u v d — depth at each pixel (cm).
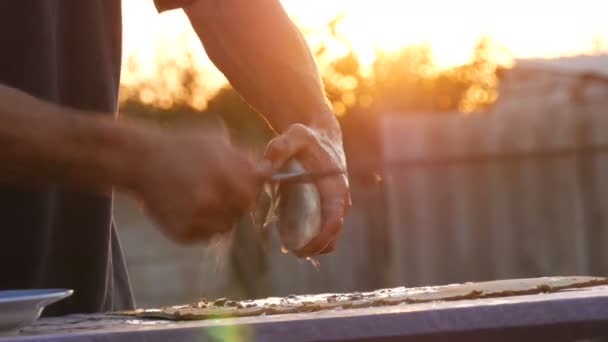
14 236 250
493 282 240
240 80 275
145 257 1306
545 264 1201
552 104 1199
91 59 268
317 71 278
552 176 1199
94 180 151
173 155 148
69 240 263
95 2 269
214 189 149
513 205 1212
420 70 1523
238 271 1190
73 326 195
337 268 1252
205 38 279
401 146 1221
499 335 170
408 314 167
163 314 206
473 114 1221
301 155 209
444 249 1223
